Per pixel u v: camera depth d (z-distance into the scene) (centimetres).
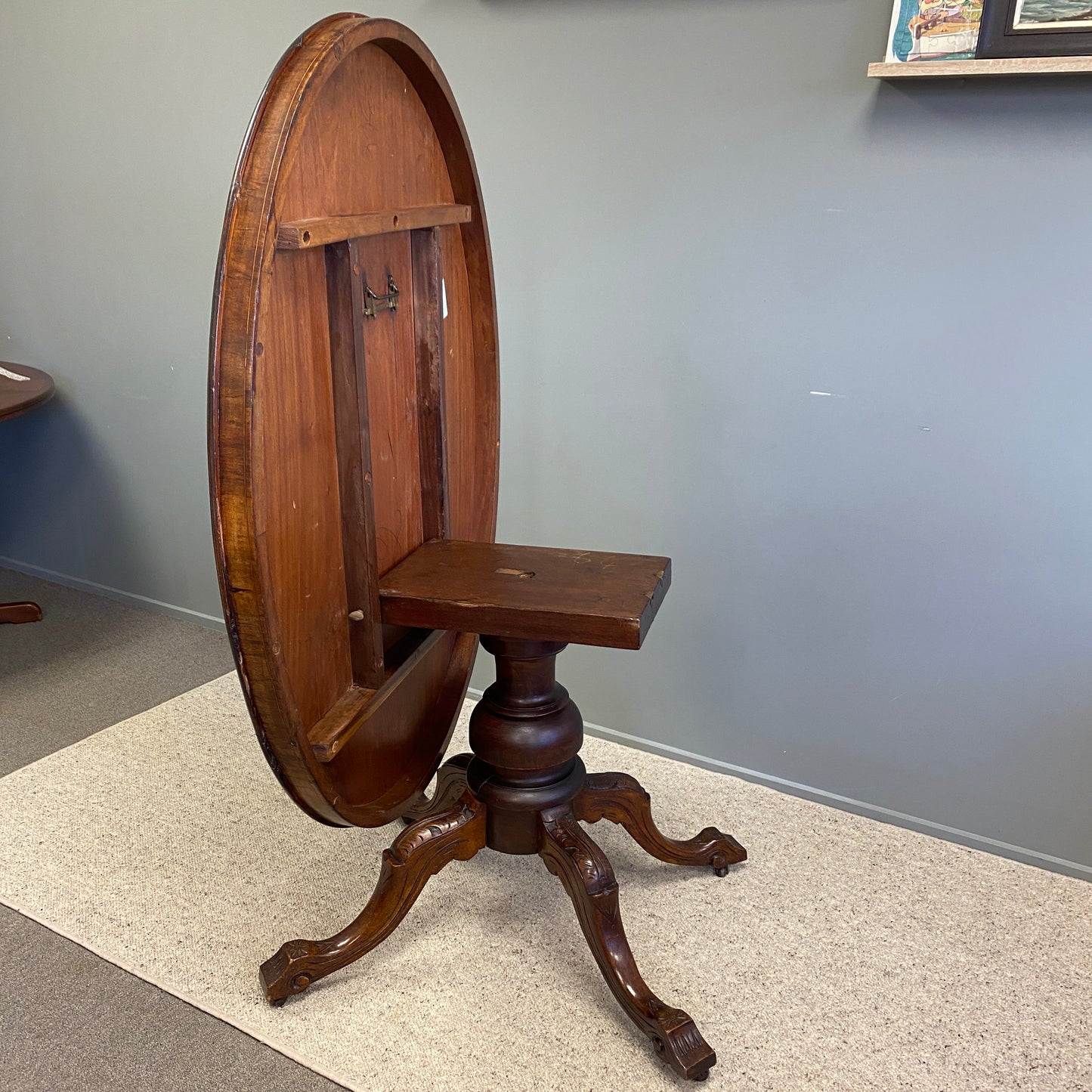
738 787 202
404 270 133
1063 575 164
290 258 105
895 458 171
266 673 109
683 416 188
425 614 128
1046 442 159
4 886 167
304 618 116
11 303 270
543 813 149
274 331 102
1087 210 147
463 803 152
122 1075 132
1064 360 154
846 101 158
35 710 225
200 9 213
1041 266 152
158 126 228
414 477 143
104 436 268
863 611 182
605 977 141
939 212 156
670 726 211
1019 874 177
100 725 219
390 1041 138
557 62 178
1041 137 146
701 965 153
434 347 139
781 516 184
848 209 162
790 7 157
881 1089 132
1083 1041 140
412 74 127
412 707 160
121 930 157
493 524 172
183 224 233
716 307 178
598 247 185
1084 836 175
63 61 235
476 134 191
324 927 159
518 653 141
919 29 146
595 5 172
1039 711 172
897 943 159
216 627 269
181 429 253
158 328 247
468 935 159
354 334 114
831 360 171
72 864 173
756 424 181
